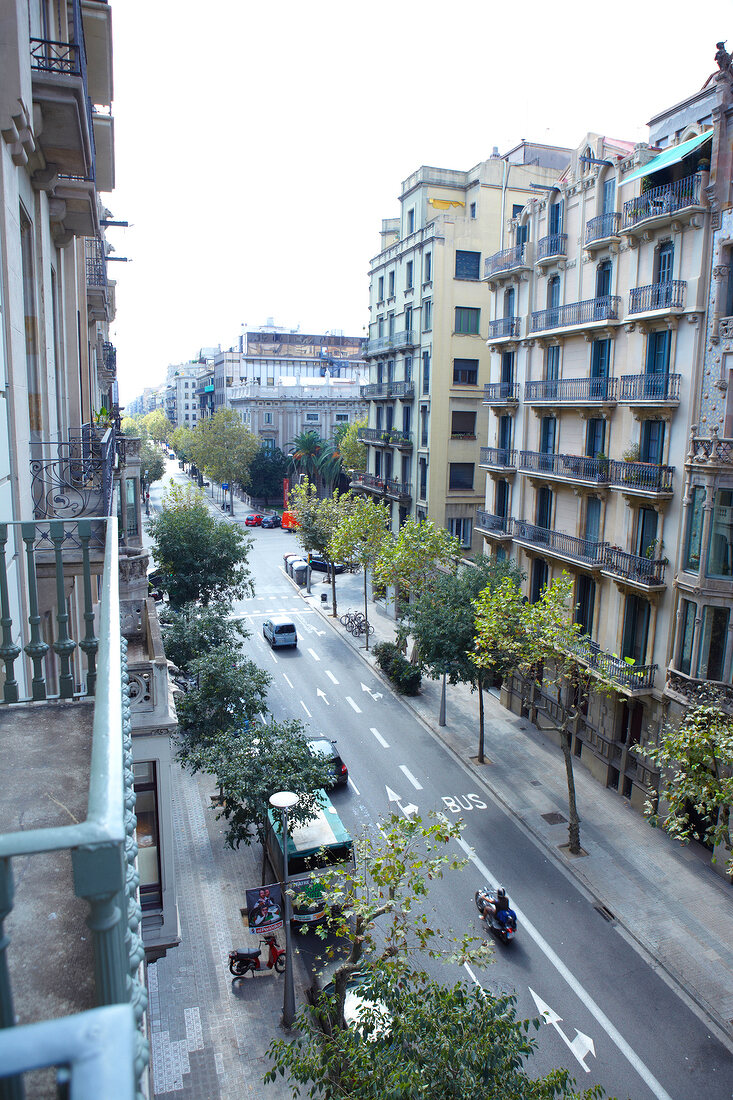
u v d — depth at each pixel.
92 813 1.99
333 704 31.17
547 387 27.64
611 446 24.41
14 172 8.86
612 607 23.91
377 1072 8.62
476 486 39.53
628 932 17.98
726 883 19.80
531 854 21.06
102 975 1.98
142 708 11.95
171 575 34.06
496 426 32.00
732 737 13.98
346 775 24.17
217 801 22.14
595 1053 14.59
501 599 21.59
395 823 12.09
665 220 20.84
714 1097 13.73
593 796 24.00
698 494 20.12
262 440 89.38
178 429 131.00
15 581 8.65
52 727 5.13
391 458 44.91
